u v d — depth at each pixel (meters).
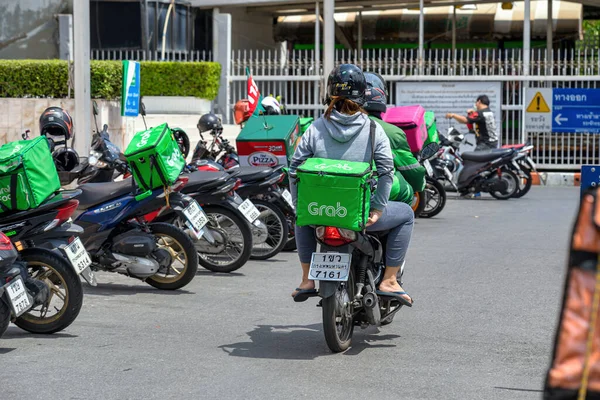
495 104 21.50
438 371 6.21
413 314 8.01
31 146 7.13
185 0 22.94
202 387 5.80
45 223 7.26
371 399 5.57
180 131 11.27
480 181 18.17
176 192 9.01
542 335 7.27
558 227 13.98
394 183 6.96
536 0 24.55
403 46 25.70
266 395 5.64
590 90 21.03
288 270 10.30
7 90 16.97
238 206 9.89
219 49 22.41
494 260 10.91
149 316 7.93
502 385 5.89
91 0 21.94
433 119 14.48
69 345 6.91
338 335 6.64
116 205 8.73
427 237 12.90
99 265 8.86
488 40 25.20
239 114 13.73
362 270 6.73
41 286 6.95
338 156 6.54
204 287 9.27
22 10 21.94
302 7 24.33
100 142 9.87
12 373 6.13
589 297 3.03
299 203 6.27
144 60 21.91
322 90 18.94
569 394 3.02
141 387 5.80
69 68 16.39
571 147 21.81
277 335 7.24
